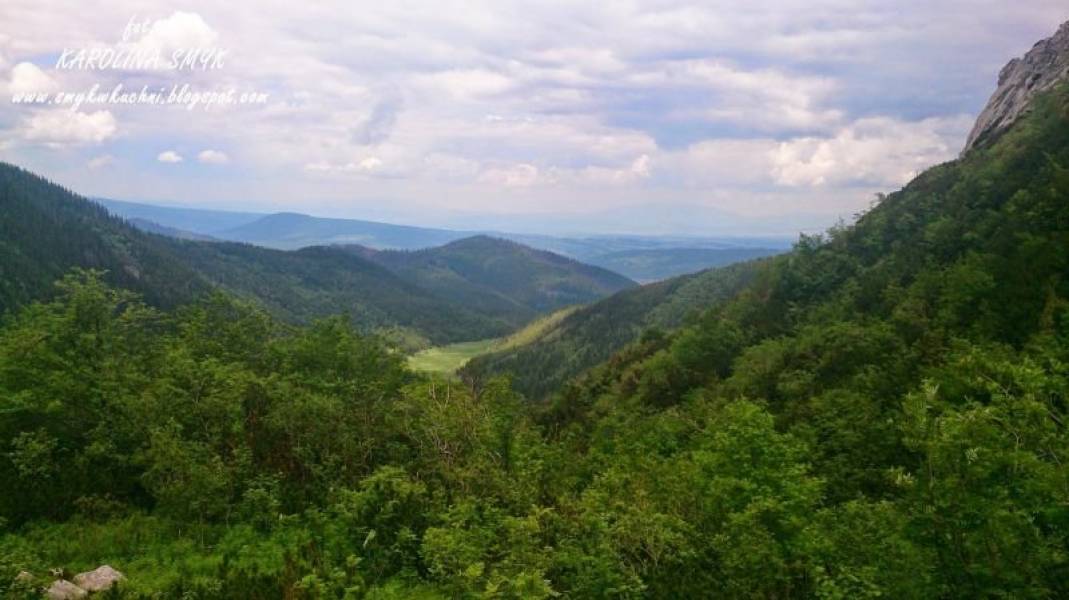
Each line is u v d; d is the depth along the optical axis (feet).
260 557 61.82
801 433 126.72
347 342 115.55
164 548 63.16
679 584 52.60
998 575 39.78
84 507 69.26
